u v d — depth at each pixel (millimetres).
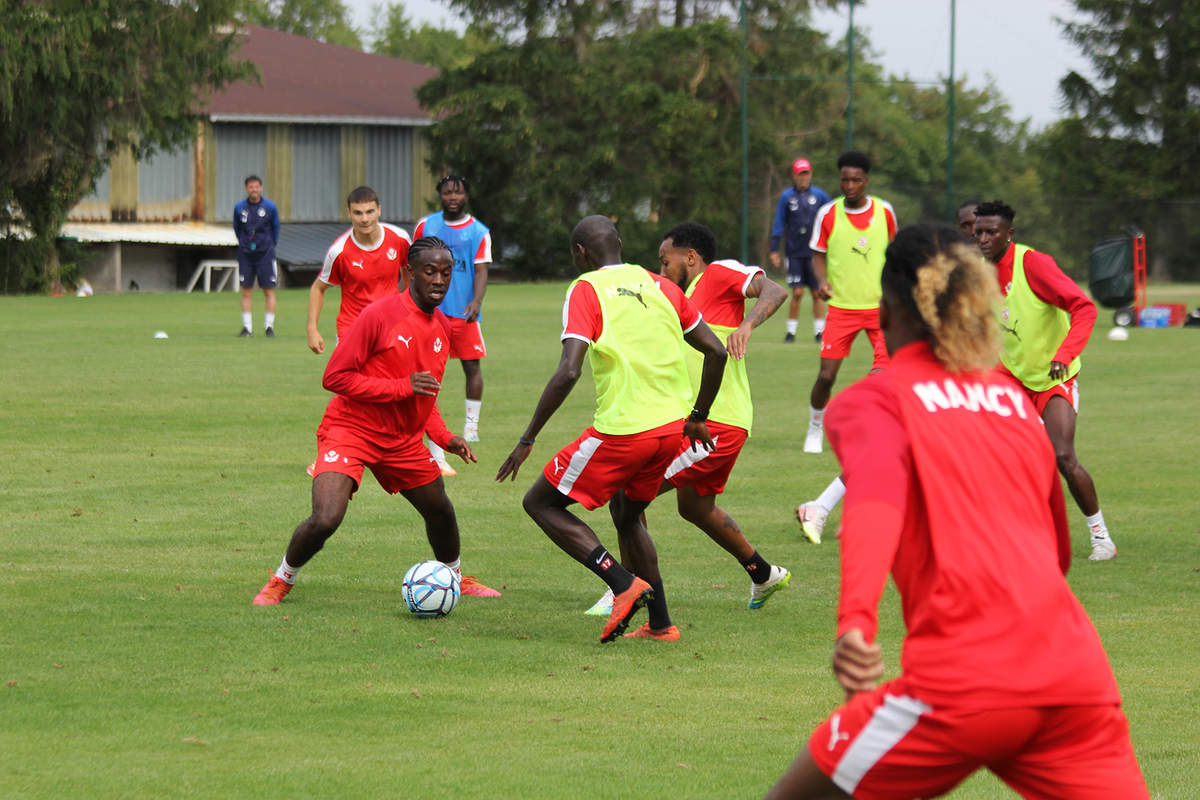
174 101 126500
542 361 64375
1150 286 137750
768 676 20047
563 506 22156
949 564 10281
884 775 10367
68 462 37125
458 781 15242
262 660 20203
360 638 21672
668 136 155000
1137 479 37031
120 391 51281
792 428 45750
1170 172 173125
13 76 113000
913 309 11125
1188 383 58094
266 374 57094
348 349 23500
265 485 34438
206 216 164375
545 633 22469
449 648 21250
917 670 10211
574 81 157250
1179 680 19812
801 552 28812
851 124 143250
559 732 17156
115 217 158250
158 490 33594
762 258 161375
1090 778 10383
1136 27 172375
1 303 106375
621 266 22375
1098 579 26453
